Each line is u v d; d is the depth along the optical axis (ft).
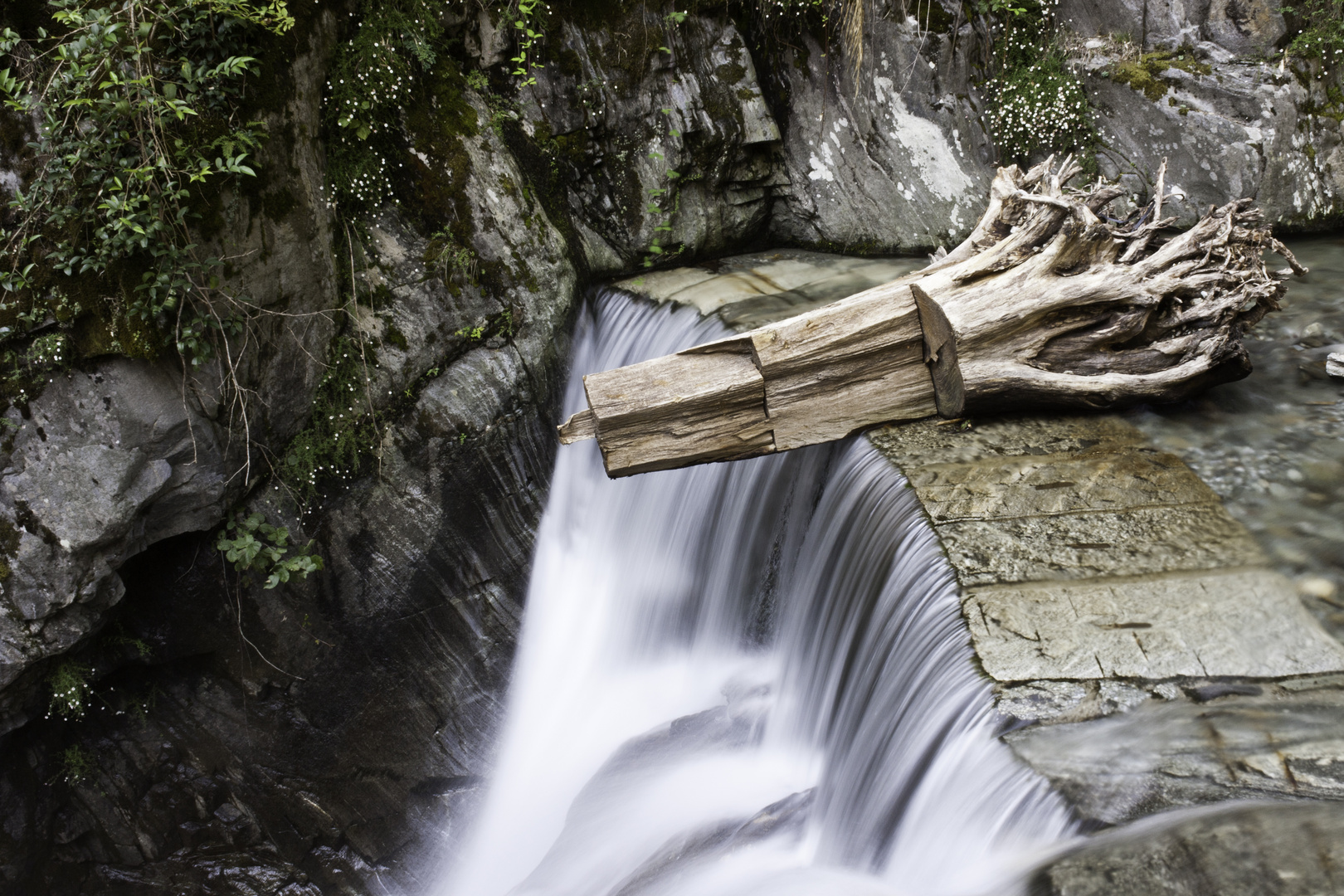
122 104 12.66
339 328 17.20
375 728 18.47
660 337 20.06
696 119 21.59
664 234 21.97
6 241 13.08
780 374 14.24
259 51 14.82
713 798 14.23
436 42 18.58
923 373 14.84
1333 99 21.85
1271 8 21.43
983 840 8.86
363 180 17.37
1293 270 14.33
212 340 14.92
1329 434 13.52
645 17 20.98
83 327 13.71
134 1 12.94
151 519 15.24
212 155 14.23
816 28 22.72
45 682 15.19
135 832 17.39
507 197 18.95
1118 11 23.21
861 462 14.23
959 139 23.17
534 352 19.11
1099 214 15.40
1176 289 13.80
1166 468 12.93
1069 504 12.25
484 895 18.51
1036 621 10.26
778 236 24.11
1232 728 8.75
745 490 16.90
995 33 23.43
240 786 17.94
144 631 16.39
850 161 23.02
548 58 20.15
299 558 16.69
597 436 14.10
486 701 19.17
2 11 12.69
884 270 21.65
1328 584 10.44
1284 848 7.34
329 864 18.53
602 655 19.39
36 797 16.15
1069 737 8.91
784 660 15.49
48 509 13.89
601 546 19.92
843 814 11.62
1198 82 21.83
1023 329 14.06
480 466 18.66
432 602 18.49
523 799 18.79
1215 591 10.48
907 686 11.05
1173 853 7.47
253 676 17.42
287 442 16.80
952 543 11.57
